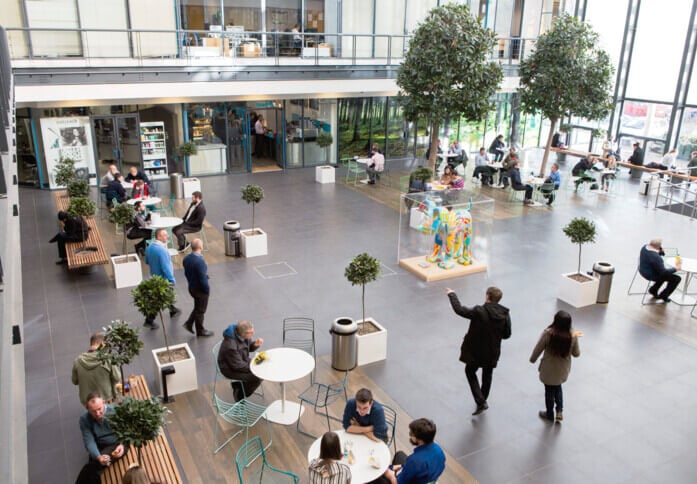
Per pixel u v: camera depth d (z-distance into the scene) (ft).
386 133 70.23
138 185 44.96
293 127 64.44
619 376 25.77
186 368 23.52
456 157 64.28
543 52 56.08
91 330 28.66
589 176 56.80
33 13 49.52
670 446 21.33
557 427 22.21
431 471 15.21
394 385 24.71
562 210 51.57
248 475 19.17
